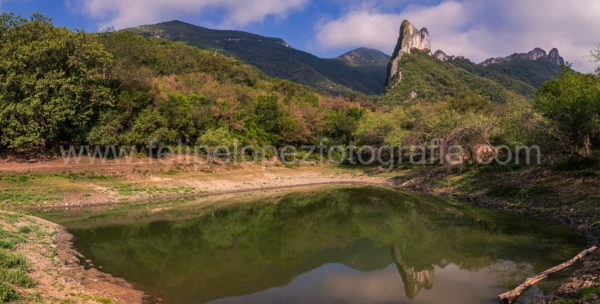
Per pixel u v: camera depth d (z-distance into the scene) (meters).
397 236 16.86
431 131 38.09
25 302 6.87
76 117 29.55
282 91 79.88
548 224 17.38
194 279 10.89
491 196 24.69
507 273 10.89
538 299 8.20
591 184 19.97
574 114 20.08
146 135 33.94
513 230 16.50
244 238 16.77
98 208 22.33
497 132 29.83
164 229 17.89
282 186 35.31
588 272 9.12
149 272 11.31
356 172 43.41
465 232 16.73
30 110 25.98
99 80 32.56
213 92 49.47
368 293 9.82
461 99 57.94
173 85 50.53
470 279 10.59
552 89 31.17
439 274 11.23
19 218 15.31
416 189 31.88
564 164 23.05
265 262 12.96
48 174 26.53
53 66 28.42
